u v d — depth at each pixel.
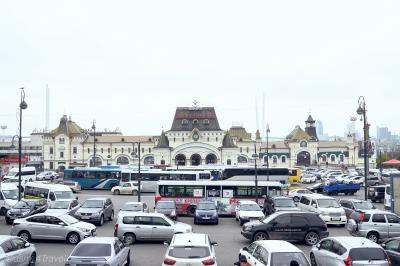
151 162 131.25
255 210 38.94
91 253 17.89
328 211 37.00
